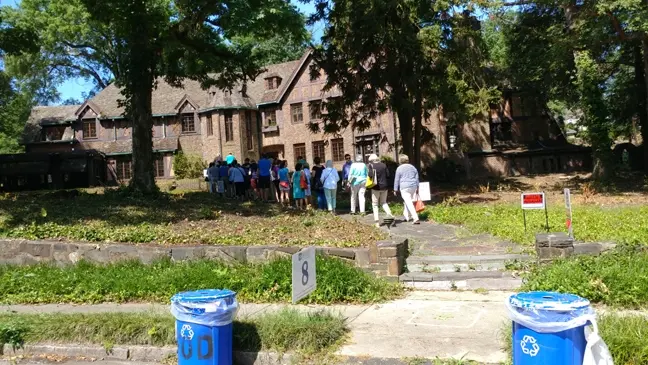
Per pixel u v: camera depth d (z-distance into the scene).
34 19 39.50
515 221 13.47
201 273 9.13
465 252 10.37
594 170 26.30
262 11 15.87
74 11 39.09
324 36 23.50
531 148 35.78
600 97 25.91
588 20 20.17
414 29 20.34
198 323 5.34
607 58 29.95
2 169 37.00
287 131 41.81
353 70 23.06
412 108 21.22
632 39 20.91
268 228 12.61
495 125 37.44
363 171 15.88
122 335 6.39
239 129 41.59
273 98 42.47
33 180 38.91
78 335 6.51
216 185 22.83
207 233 11.95
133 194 16.95
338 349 5.81
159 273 9.52
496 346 5.61
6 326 6.61
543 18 29.17
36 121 47.19
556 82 29.75
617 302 6.94
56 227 12.23
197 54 19.11
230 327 5.56
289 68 43.97
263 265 9.35
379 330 6.42
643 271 7.38
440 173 33.56
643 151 32.38
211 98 42.75
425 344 5.80
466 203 19.16
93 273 9.89
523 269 9.12
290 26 16.58
